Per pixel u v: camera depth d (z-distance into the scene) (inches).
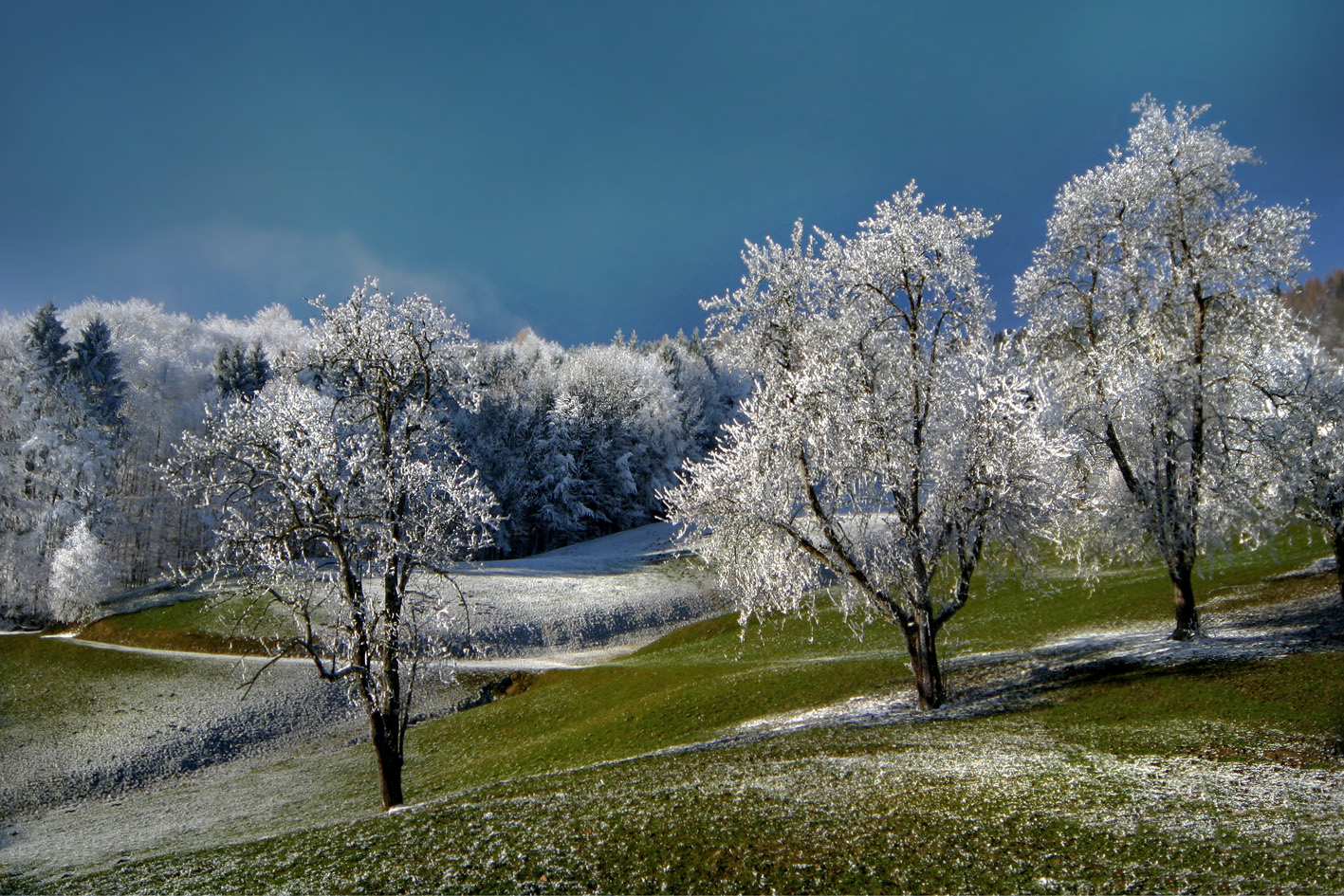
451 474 901.2
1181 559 1031.6
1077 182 1083.9
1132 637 1149.7
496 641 1988.2
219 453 810.8
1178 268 1015.6
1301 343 1062.4
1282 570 1416.1
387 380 909.2
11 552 2330.2
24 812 1162.0
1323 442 1015.6
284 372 894.4
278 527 815.7
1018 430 890.7
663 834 513.0
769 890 421.1
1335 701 697.6
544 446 3403.1
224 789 1190.9
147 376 3193.9
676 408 4060.0
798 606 984.3
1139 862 421.7
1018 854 446.0
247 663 1739.7
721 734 1007.0
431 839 549.3
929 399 957.2
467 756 1222.3
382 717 823.7
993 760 641.0
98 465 2454.5
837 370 922.7
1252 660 851.4
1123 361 1035.9
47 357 2519.7
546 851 498.3
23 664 1723.7
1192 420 1012.5
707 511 962.7
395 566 855.7
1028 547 948.0
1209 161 1000.9
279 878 503.5
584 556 2957.7
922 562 943.0
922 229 972.6
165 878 546.0
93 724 1449.3
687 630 1987.0
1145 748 644.7
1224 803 503.2
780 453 931.3
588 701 1396.4
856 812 534.3
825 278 1013.2
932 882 417.7
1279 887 374.6
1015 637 1353.3
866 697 1083.3
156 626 1989.4
